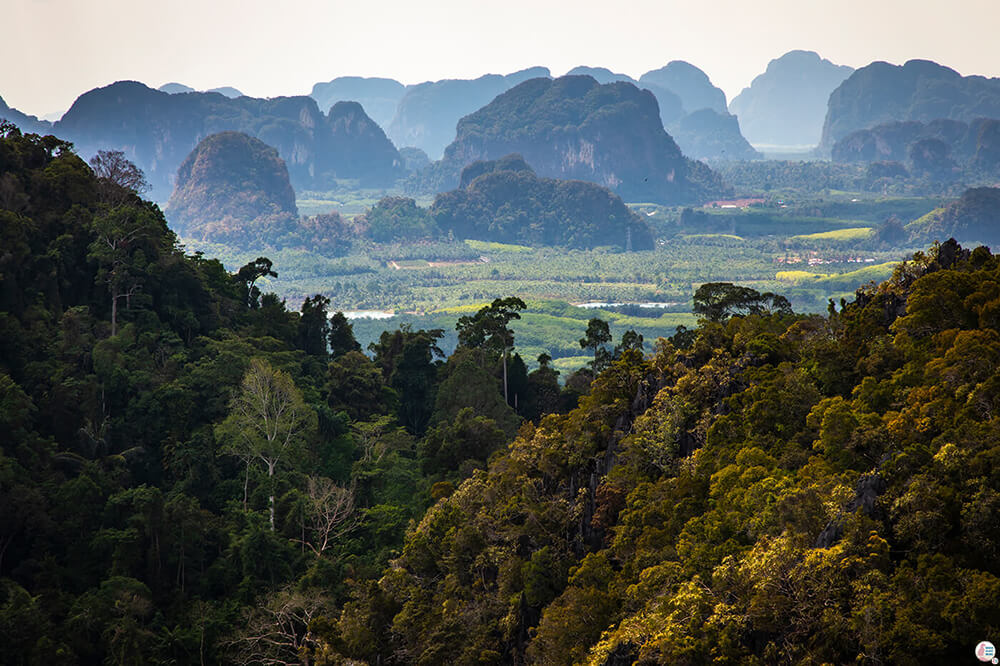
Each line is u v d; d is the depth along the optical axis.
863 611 68.44
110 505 144.25
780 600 74.44
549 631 94.12
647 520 101.00
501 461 139.00
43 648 120.50
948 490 73.88
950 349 94.44
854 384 109.00
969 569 69.38
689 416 115.69
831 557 73.06
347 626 115.31
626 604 91.00
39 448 150.62
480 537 120.81
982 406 85.31
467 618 109.81
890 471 78.44
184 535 142.62
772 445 102.38
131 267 198.00
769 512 85.06
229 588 141.38
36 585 133.50
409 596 119.38
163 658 126.00
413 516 154.50
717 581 81.06
